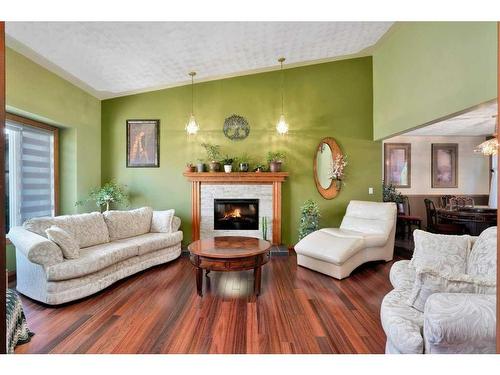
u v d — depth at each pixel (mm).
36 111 3447
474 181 6680
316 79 4855
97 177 4766
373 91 4801
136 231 4062
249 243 3270
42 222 3096
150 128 4871
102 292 2986
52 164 4109
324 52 4430
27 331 2078
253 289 3068
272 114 4852
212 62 4164
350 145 4863
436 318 1273
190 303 2711
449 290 1492
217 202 4875
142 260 3639
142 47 3426
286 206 4891
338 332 2188
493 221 4379
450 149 6676
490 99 2363
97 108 4762
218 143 4871
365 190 4875
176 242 4176
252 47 3910
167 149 4891
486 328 1239
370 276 3500
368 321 2361
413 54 3527
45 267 2586
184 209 4910
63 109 3939
